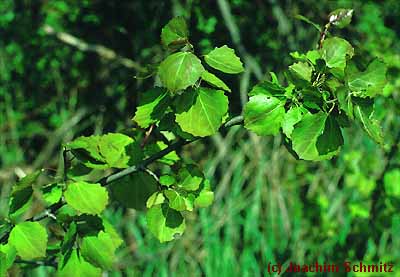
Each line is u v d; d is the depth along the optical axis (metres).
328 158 1.36
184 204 1.49
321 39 1.58
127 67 4.67
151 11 4.67
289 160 4.10
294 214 3.93
